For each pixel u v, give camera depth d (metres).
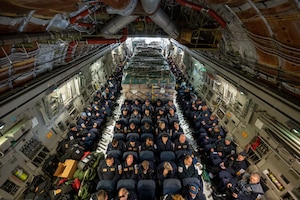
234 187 4.72
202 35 5.91
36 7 1.95
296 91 3.36
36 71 4.75
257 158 4.91
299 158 3.58
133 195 3.98
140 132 6.56
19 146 4.45
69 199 4.29
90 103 9.34
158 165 4.95
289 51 3.06
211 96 8.91
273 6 2.45
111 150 5.48
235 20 3.84
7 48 3.12
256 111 5.12
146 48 18.16
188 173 4.70
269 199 4.20
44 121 5.64
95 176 5.07
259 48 3.90
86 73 9.42
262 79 4.53
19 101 3.83
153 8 3.31
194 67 12.15
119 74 14.87
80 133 6.79
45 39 3.72
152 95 8.89
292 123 3.25
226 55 6.24
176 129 6.46
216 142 6.11
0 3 1.66
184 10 5.50
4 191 3.91
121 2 2.63
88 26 5.48
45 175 4.97
